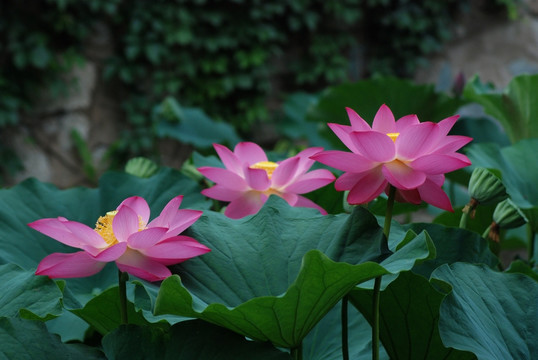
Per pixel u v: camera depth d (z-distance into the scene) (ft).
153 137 29.22
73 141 27.89
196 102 30.53
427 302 7.57
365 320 8.04
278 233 7.65
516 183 10.02
